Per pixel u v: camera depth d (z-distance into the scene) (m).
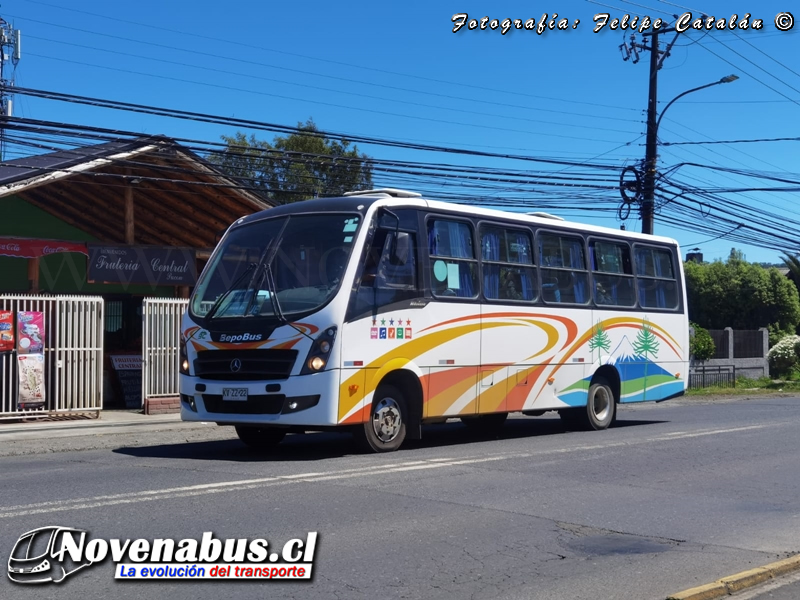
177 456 11.92
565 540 7.44
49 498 8.54
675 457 12.37
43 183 18.22
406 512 8.21
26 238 18.95
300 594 5.82
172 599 5.69
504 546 7.15
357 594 5.84
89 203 22.12
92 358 17.19
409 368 12.12
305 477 9.88
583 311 15.38
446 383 12.74
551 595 5.93
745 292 52.53
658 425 17.23
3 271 22.73
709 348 36.41
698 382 35.81
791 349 39.31
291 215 12.21
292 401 10.92
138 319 23.73
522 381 14.09
